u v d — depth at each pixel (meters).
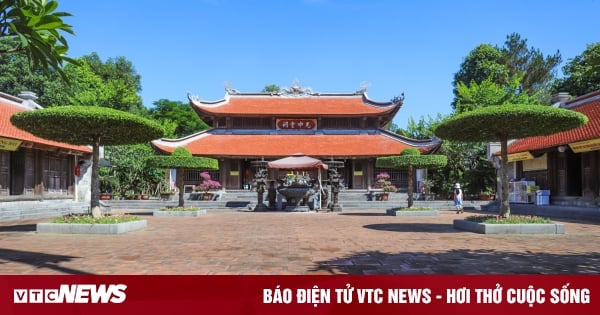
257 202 30.55
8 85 36.56
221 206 30.59
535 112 12.52
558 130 14.18
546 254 9.45
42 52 6.52
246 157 36.47
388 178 37.72
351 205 31.06
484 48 55.25
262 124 41.16
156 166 22.89
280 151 36.84
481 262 8.53
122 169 36.69
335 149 37.31
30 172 23.70
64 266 8.07
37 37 6.34
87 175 29.36
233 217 21.42
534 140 26.50
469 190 34.53
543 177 26.56
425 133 47.72
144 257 9.04
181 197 23.84
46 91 36.84
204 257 9.05
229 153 36.19
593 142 20.23
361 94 44.56
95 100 41.09
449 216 22.23
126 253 9.55
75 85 41.19
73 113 12.64
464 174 35.03
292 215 23.11
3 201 21.02
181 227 15.77
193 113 59.91
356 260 8.73
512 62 54.59
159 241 11.62
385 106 41.38
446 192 35.25
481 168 34.25
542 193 25.03
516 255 9.32
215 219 20.00
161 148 35.94
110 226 13.13
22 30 6.25
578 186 24.45
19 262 8.47
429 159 22.25
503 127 13.75
